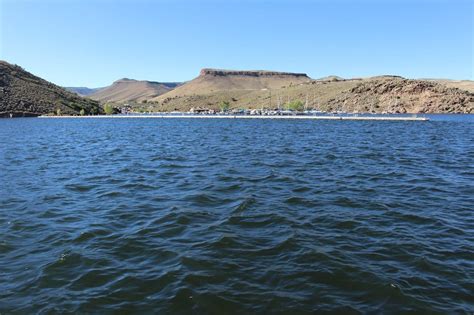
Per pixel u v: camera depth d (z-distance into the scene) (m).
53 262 12.20
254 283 10.58
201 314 9.05
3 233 15.16
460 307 9.30
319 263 11.86
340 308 9.25
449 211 17.81
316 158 37.22
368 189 22.72
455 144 51.91
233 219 16.73
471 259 12.15
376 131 82.25
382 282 10.50
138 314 9.08
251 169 30.56
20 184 25.36
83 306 9.46
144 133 82.31
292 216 17.14
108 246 13.62
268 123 127.56
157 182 25.55
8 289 10.45
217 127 106.12
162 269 11.55
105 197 21.45
